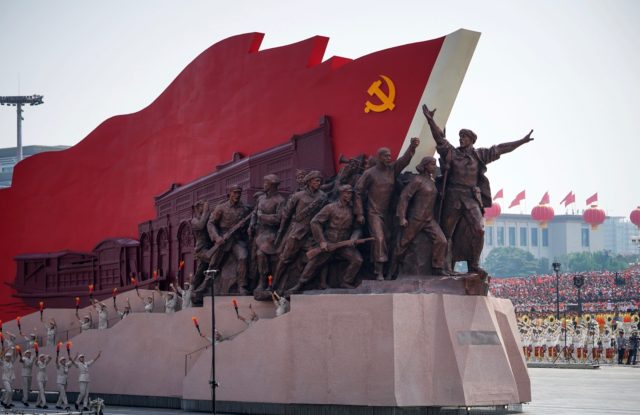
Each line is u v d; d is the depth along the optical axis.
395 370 38.97
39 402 47.66
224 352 43.22
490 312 41.44
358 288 41.19
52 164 60.41
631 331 82.75
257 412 42.19
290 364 41.28
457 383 39.50
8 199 61.72
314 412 40.78
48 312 54.97
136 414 42.66
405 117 42.59
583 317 93.56
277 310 42.75
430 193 41.31
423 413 39.91
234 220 46.22
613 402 47.41
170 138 53.72
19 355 49.31
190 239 50.88
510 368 41.06
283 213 43.94
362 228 42.38
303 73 46.34
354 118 44.03
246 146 48.75
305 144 45.16
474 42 42.06
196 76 52.34
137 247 55.00
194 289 47.69
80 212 58.66
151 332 47.47
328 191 43.72
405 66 42.75
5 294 61.12
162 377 46.53
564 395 51.19
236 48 50.03
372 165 42.28
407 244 41.56
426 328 39.81
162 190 53.94
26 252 60.66
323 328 40.66
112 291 56.06
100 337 49.25
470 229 41.69
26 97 105.12
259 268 44.59
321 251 42.12
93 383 49.00
